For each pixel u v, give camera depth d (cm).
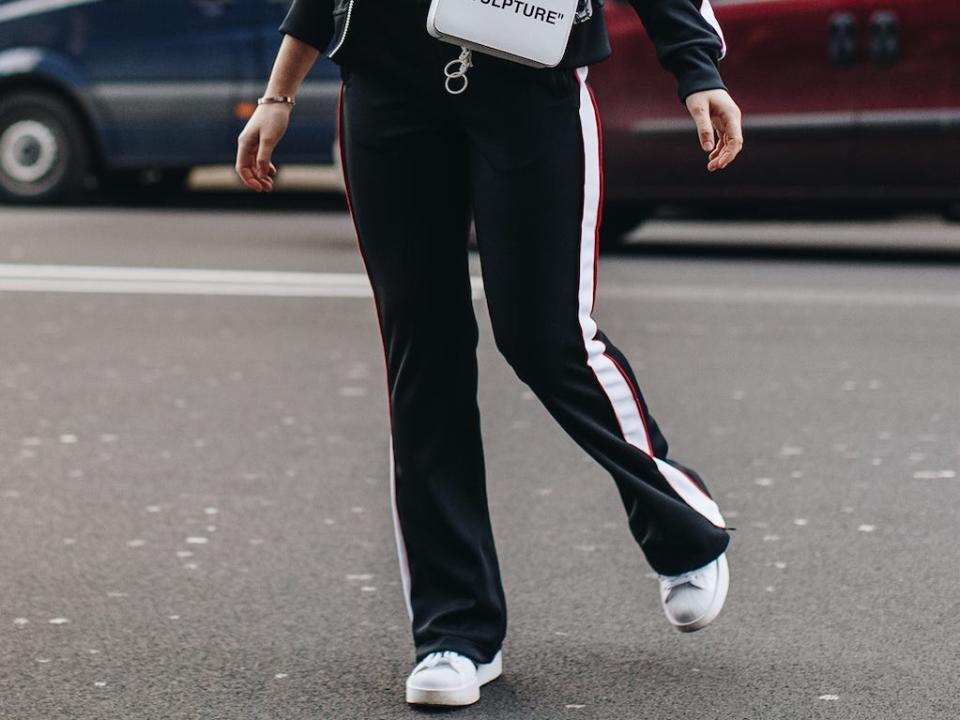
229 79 1912
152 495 684
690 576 455
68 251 1537
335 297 1261
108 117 1953
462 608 453
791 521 640
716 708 440
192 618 522
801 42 1416
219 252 1545
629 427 440
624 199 1475
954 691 452
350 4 422
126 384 927
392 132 427
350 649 493
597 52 425
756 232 1759
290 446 779
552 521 643
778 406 865
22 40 1972
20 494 685
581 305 430
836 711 437
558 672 471
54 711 439
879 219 1917
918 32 1390
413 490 453
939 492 684
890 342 1055
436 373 446
